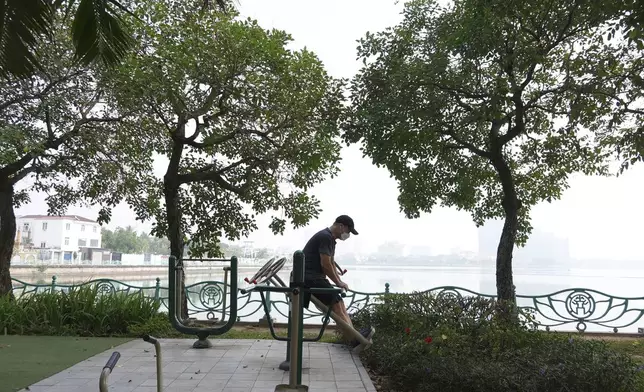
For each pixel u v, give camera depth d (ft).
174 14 29.89
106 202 39.19
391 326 22.48
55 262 158.81
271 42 29.48
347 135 31.68
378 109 29.76
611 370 15.34
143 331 26.94
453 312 21.16
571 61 26.71
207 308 33.53
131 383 16.62
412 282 72.08
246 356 21.43
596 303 32.01
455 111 30.89
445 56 28.68
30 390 15.65
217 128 33.53
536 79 31.09
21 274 111.14
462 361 16.69
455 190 35.45
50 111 31.63
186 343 24.54
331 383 16.93
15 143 28.68
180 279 24.71
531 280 79.92
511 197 31.32
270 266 18.63
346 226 20.45
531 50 25.95
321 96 31.63
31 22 16.03
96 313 27.50
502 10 25.31
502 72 29.12
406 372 17.15
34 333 26.99
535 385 15.02
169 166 33.17
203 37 29.84
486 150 34.19
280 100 30.78
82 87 33.12
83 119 33.91
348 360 20.65
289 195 35.86
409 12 32.04
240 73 30.19
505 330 18.69
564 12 26.16
